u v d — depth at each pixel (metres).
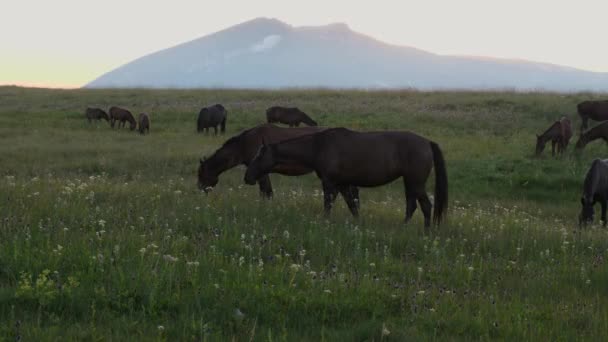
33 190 14.70
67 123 43.22
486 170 26.17
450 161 28.00
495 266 10.47
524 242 12.60
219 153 17.50
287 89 64.06
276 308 7.44
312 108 47.44
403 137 14.22
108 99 56.31
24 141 32.62
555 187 24.38
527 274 10.13
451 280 9.53
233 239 10.59
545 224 16.66
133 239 9.91
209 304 7.45
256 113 45.91
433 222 14.26
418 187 14.30
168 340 6.50
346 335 6.86
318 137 14.46
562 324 7.58
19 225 10.34
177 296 7.48
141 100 55.31
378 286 8.40
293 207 14.68
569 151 31.78
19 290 7.17
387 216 15.30
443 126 40.31
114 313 7.06
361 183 14.34
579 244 12.84
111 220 11.66
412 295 8.21
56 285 7.41
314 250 10.55
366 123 40.62
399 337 6.85
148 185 18.30
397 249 11.43
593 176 17.06
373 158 14.03
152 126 42.50
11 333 6.20
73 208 12.20
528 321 7.58
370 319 7.44
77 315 6.98
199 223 11.88
